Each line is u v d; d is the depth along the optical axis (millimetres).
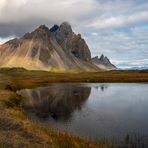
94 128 37188
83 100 71250
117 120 42594
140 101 66312
